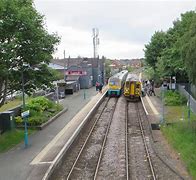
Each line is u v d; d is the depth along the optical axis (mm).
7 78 22703
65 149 21562
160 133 27625
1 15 20797
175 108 37219
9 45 20484
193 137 23234
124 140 26250
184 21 37906
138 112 39938
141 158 21547
